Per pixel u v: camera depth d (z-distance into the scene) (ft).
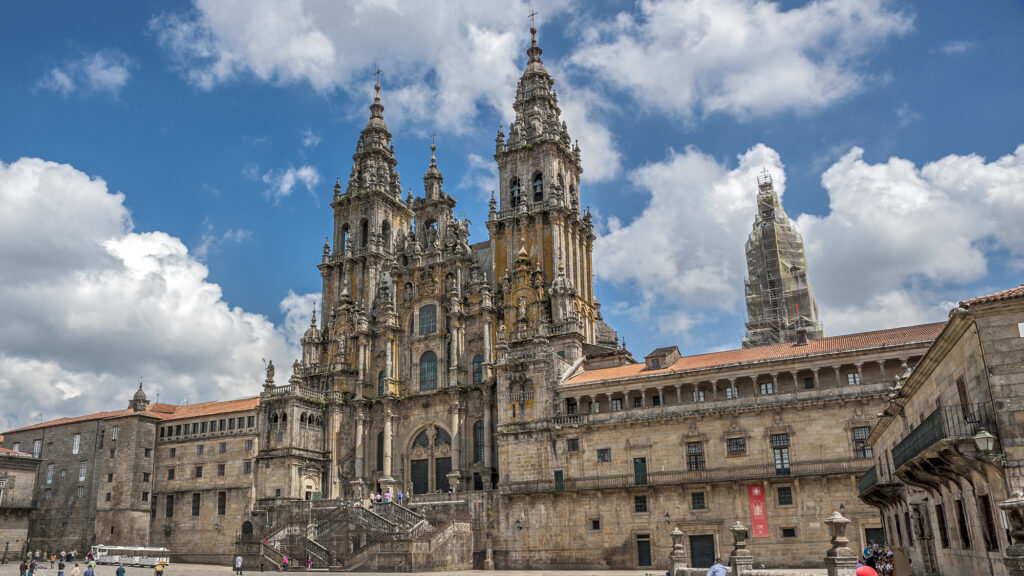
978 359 96.99
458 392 305.12
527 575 212.64
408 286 337.93
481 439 300.20
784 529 211.00
